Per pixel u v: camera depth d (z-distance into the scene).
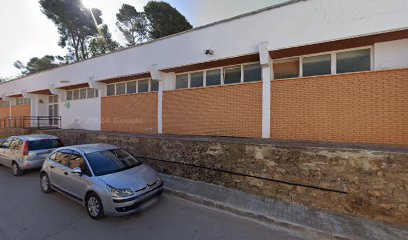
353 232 3.47
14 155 7.25
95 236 3.46
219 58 7.49
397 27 4.92
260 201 4.74
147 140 7.49
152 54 9.32
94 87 11.69
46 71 14.55
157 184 4.64
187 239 3.38
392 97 5.23
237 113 7.47
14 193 5.45
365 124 5.52
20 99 18.03
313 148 4.55
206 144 6.05
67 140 11.12
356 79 5.61
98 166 4.53
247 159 5.36
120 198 3.86
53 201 4.91
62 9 21.58
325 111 6.00
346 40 5.59
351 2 5.37
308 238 3.46
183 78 9.27
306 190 4.57
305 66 6.67
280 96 6.64
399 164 3.77
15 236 3.44
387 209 3.83
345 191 4.19
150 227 3.76
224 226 3.81
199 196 5.00
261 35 6.66
